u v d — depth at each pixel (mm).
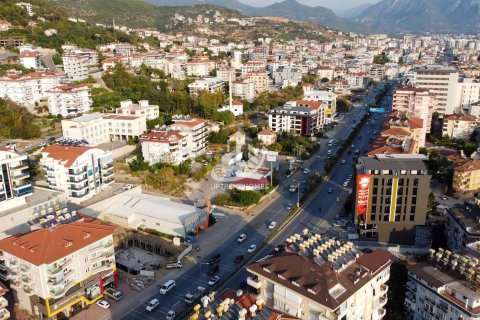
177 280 127500
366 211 150375
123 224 155500
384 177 146125
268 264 94438
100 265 117375
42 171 191875
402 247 144000
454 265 101375
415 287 103812
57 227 114562
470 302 90125
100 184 171500
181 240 148250
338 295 85312
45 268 103688
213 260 136375
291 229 159750
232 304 77625
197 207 167500
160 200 167750
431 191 199875
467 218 140000
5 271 112312
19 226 138250
